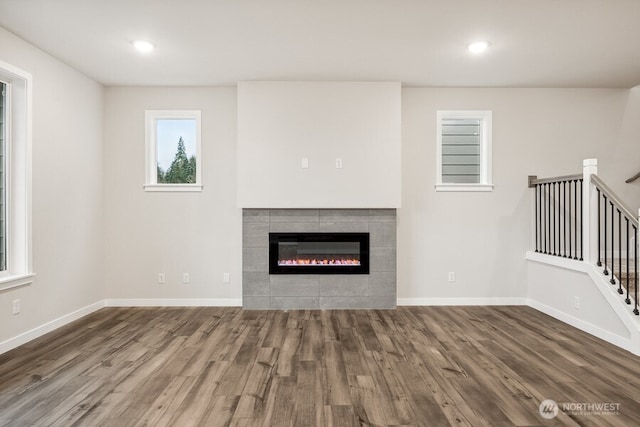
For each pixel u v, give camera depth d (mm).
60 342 3539
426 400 2455
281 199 4688
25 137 3547
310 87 4684
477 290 4969
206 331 3875
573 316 4051
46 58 3822
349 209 4777
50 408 2346
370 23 3234
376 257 4793
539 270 4695
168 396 2504
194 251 4930
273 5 2939
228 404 2404
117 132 4879
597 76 4535
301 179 4688
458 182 5047
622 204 3434
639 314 3297
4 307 3287
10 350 3324
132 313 4570
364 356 3201
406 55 3914
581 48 3729
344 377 2797
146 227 4910
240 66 4203
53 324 3904
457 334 3785
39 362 3061
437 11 3031
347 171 4691
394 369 2939
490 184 4926
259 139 4676
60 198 4035
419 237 4949
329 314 4539
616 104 4969
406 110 4938
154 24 3246
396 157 4707
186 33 3416
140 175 4895
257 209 4766
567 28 3314
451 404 2404
